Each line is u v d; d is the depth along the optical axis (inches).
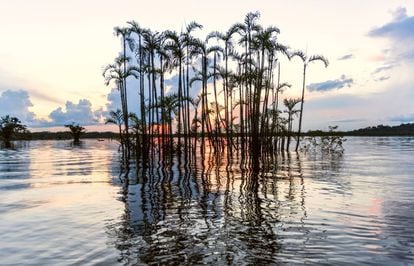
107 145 2679.6
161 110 1151.0
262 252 271.3
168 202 465.7
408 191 528.7
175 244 293.1
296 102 1348.4
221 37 1210.0
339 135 1449.3
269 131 1342.3
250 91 1160.8
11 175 798.5
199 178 692.7
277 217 375.9
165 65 1153.4
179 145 1195.3
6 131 2947.8
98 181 681.0
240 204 444.8
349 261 253.1
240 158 1165.7
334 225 343.0
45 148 2175.2
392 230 326.3
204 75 1257.4
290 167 882.8
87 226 353.7
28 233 333.4
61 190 579.8
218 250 277.1
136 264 251.8
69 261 260.4
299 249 277.6
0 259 267.7
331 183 613.3
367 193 513.7
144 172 810.8
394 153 1439.5
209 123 1301.7
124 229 340.2
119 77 1178.6
